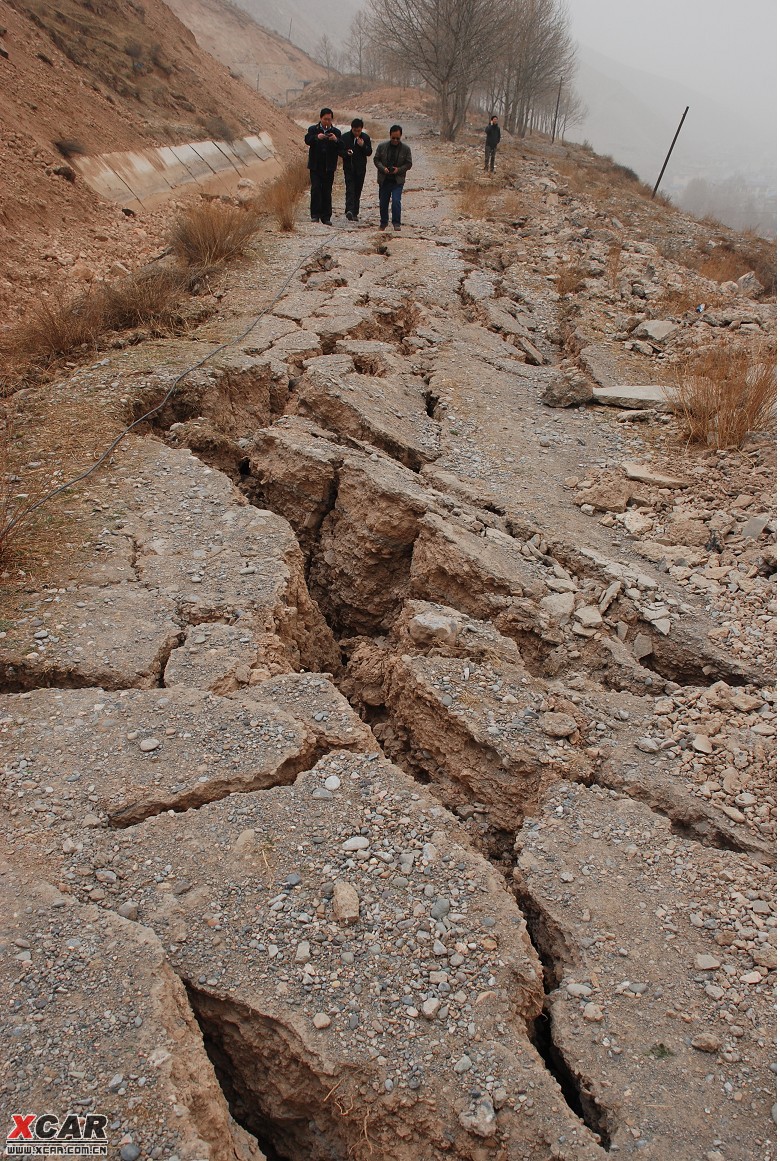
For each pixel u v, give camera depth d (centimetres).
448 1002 248
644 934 279
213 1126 218
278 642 396
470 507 535
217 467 595
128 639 381
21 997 231
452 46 2909
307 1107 242
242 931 260
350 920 265
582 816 325
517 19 3566
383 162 1198
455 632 421
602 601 462
